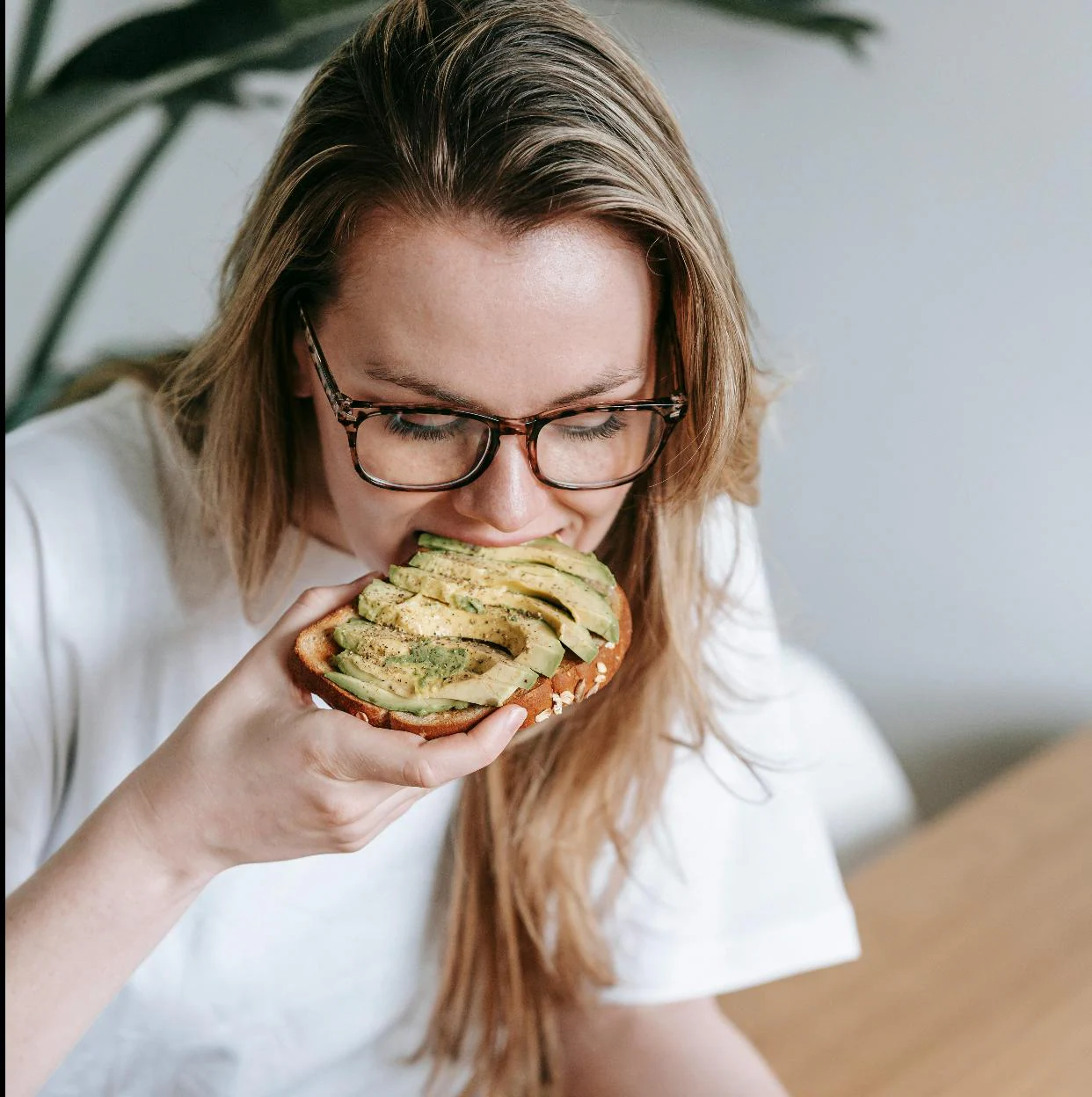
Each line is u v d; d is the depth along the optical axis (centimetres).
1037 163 174
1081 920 130
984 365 186
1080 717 194
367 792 69
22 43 158
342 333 72
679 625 99
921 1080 110
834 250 191
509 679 69
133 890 72
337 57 76
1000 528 192
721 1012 118
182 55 153
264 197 79
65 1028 72
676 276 76
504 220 66
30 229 201
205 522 96
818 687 165
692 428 82
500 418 71
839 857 158
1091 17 165
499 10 71
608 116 70
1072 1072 111
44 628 94
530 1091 112
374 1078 112
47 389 175
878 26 177
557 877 108
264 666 73
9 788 94
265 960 102
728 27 185
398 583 75
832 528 205
